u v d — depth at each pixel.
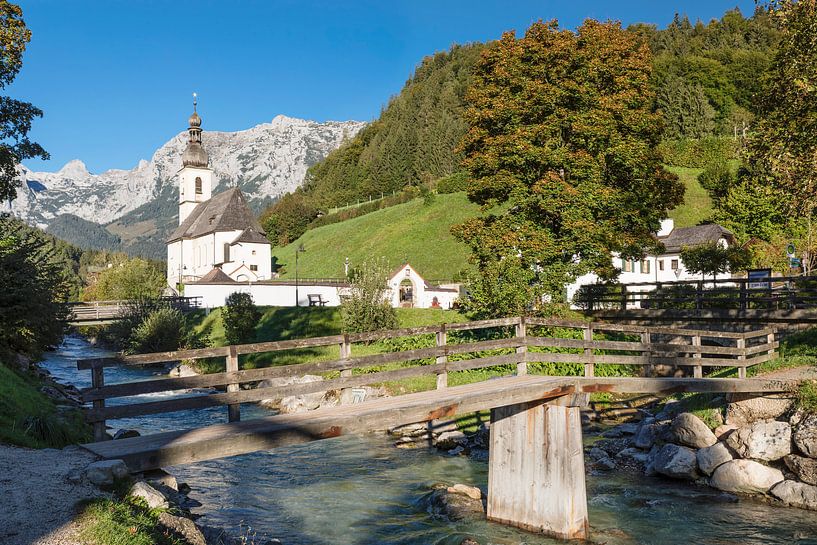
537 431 12.64
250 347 10.09
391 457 18.55
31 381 21.73
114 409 8.88
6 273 22.86
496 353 28.16
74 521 6.76
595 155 32.12
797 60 22.11
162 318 48.09
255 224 96.75
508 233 32.09
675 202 35.12
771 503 13.73
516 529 12.55
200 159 117.44
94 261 190.25
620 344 15.50
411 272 63.03
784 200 23.08
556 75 31.95
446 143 158.12
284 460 18.34
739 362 18.67
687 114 114.00
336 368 11.15
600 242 31.66
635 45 34.09
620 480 15.62
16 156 33.56
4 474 8.04
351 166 192.00
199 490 15.28
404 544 11.74
